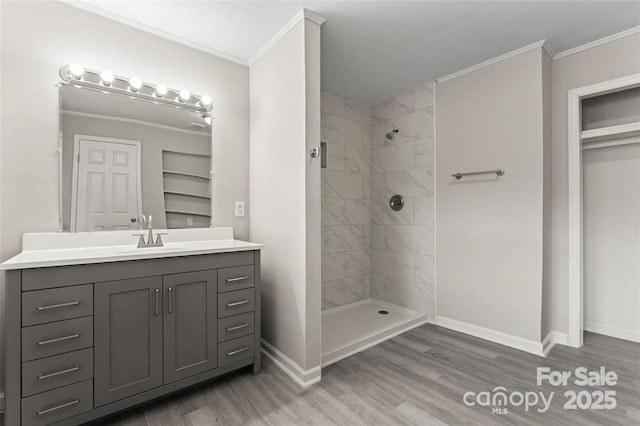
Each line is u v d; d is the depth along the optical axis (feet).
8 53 5.22
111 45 6.22
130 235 6.29
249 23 6.45
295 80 6.40
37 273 4.17
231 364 6.06
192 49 7.29
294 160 6.48
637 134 7.45
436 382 6.17
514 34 7.03
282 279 6.86
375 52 7.83
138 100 6.50
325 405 5.42
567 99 7.70
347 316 9.98
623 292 8.18
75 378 4.45
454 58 8.20
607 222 8.41
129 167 6.35
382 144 11.29
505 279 7.98
